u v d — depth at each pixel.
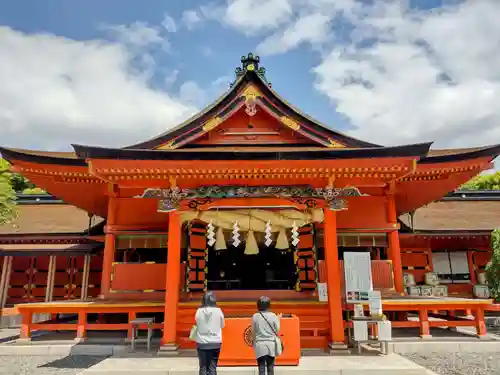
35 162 11.82
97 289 20.72
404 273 19.81
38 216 23.02
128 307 11.96
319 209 11.28
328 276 10.88
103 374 8.48
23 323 11.98
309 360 9.41
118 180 11.14
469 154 11.66
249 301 12.26
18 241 20.22
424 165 11.95
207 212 11.47
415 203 16.17
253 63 12.55
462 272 21.17
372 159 10.27
